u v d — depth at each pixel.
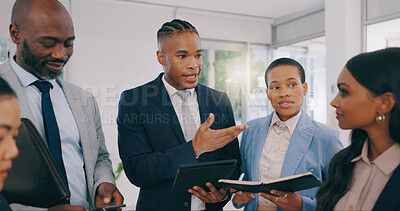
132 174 1.27
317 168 1.34
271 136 1.49
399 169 0.86
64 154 1.25
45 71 1.18
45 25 1.09
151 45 4.43
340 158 1.05
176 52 1.26
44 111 1.20
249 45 5.43
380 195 0.86
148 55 4.41
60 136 1.25
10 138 0.81
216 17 5.06
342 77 0.94
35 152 0.96
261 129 1.53
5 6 3.50
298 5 4.80
